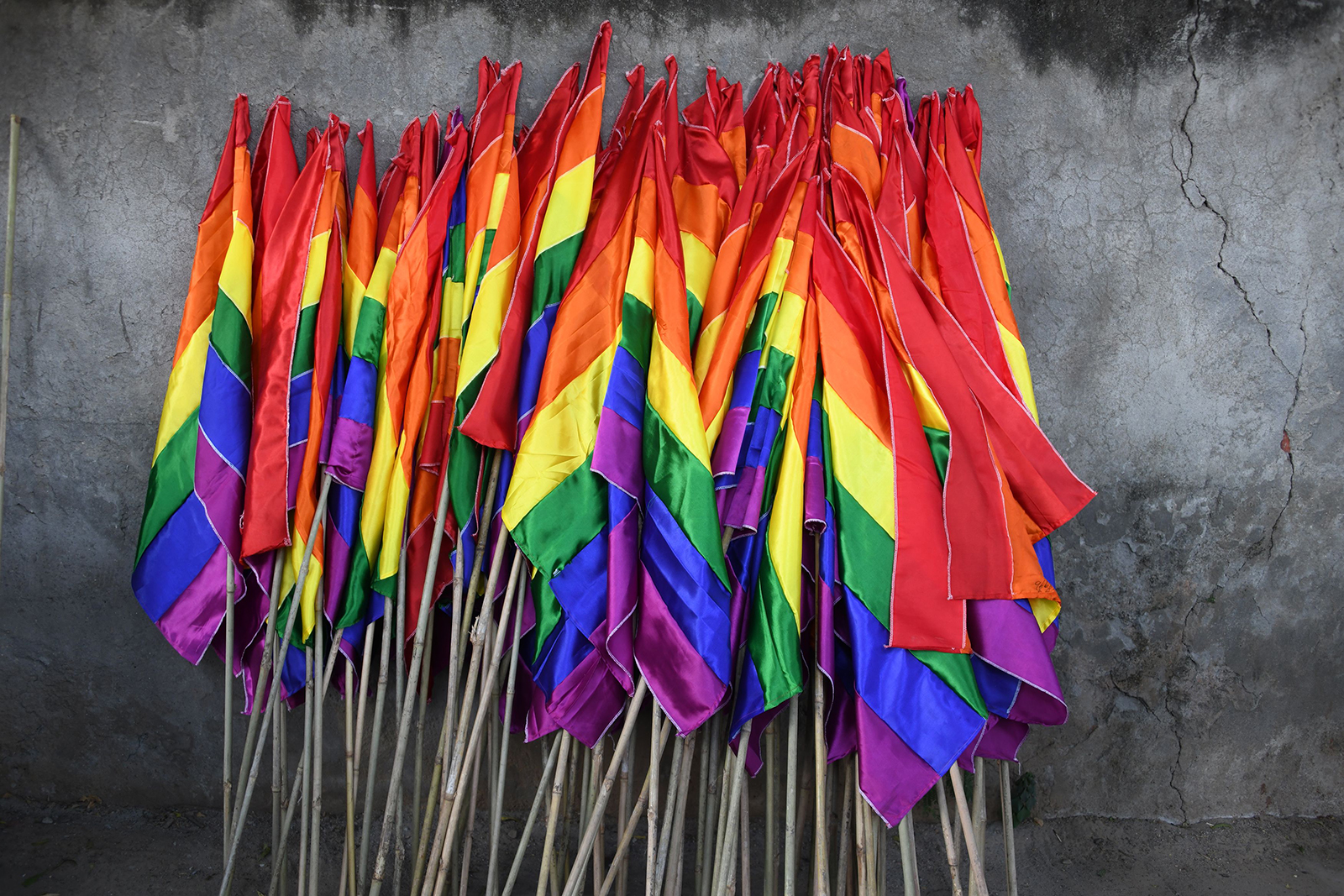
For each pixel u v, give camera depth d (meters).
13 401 1.82
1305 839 2.07
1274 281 2.00
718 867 1.45
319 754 1.56
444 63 1.82
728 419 1.54
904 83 1.82
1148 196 1.96
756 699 1.44
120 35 1.78
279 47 1.80
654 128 1.66
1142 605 2.04
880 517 1.50
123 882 1.75
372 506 1.60
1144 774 2.09
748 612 1.54
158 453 1.64
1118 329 1.97
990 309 1.66
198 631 1.64
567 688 1.50
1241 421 2.02
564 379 1.52
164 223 1.81
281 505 1.58
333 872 1.82
